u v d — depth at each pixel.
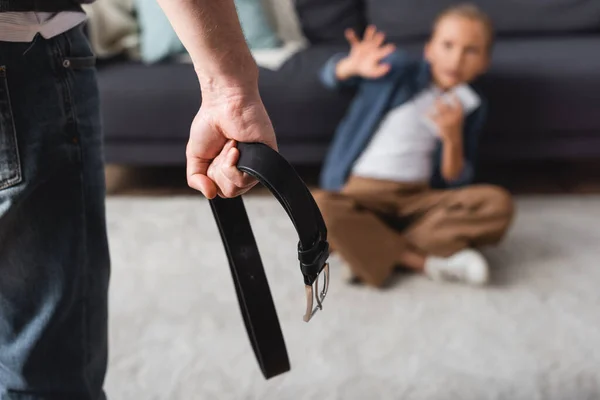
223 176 0.61
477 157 1.98
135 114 1.91
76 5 0.72
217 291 1.47
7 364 0.74
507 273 1.53
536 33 2.25
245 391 1.14
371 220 1.49
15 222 0.69
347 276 1.48
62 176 0.71
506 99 1.91
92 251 0.76
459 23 1.58
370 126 1.64
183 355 1.24
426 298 1.43
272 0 2.36
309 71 1.93
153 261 1.61
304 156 1.96
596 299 1.41
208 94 0.60
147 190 2.10
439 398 1.11
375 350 1.24
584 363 1.19
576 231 1.75
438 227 1.51
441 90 1.65
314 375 1.17
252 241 0.73
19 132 0.66
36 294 0.73
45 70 0.67
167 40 2.04
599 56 1.93
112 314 1.38
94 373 0.80
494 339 1.27
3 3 0.62
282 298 1.42
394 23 2.30
